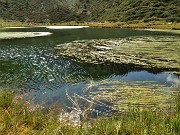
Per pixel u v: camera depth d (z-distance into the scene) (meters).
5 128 9.29
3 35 84.25
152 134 8.59
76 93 22.12
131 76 28.67
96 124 9.95
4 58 41.47
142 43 54.22
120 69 32.38
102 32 98.75
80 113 15.09
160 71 30.67
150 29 110.44
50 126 9.60
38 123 10.57
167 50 43.66
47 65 35.66
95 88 23.36
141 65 33.97
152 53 41.47
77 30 115.12
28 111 11.79
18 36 81.31
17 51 49.12
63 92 22.61
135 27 126.44
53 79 27.91
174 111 12.90
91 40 66.25
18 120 10.23
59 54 44.56
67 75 29.75
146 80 26.61
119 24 151.38
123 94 20.95
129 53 42.69
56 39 71.75
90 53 44.62
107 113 16.55
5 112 10.74
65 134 8.93
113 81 25.86
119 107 17.75
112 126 9.42
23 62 38.03
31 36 81.69
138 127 9.16
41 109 13.82
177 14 155.75
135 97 19.97
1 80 27.59
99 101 19.28
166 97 19.66
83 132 8.94
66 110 17.30
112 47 50.50
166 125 9.32
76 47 52.94
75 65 35.41
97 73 30.67
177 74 29.19
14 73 30.94
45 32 101.12
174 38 64.62
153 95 20.38
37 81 27.11
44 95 21.67
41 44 59.91
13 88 24.30
